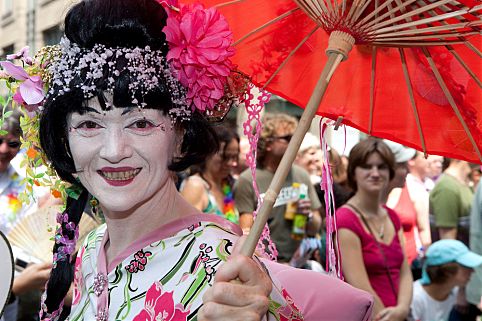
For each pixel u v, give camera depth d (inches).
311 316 70.8
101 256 71.1
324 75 63.3
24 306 140.3
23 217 132.4
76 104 65.1
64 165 70.5
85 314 72.6
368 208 155.6
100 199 66.7
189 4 70.5
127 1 66.6
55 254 80.5
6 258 76.5
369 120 77.5
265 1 77.2
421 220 210.4
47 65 70.1
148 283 66.7
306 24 77.1
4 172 137.9
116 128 65.0
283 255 182.4
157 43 66.5
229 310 54.9
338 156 201.8
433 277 166.9
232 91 74.6
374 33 64.3
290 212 182.2
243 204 190.1
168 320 64.6
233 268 56.1
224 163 185.5
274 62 77.9
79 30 65.9
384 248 153.9
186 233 67.5
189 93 66.7
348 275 150.4
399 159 187.2
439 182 209.3
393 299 152.9
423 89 74.8
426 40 66.1
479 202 191.6
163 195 69.2
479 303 165.9
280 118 194.5
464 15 65.3
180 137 69.2
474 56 71.0
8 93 76.1
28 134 75.1
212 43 66.0
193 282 64.7
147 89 64.4
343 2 63.9
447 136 75.2
